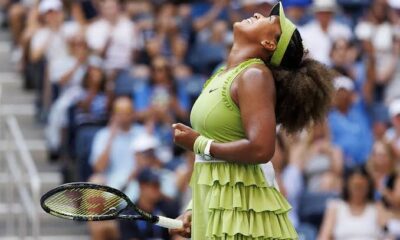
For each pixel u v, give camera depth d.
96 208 14.81
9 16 41.28
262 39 14.37
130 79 34.28
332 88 14.62
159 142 32.66
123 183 30.81
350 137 33.59
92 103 33.75
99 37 37.28
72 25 36.62
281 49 14.40
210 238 14.33
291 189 30.31
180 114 34.12
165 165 31.50
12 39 40.66
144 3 39.81
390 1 40.53
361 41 39.50
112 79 35.03
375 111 36.81
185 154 31.52
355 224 29.23
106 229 29.09
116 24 37.47
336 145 33.19
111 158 31.31
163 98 33.31
